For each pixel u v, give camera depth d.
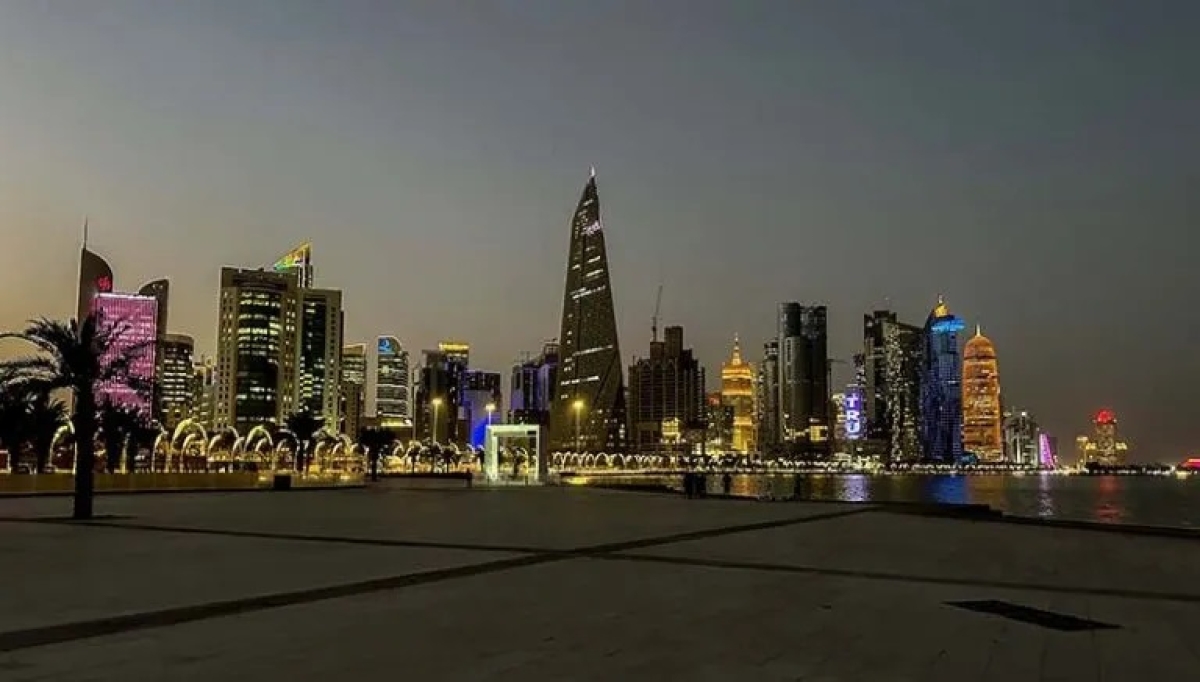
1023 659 12.29
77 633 13.41
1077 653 12.72
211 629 13.77
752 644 12.96
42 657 11.77
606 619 14.84
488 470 108.00
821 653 12.46
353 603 16.38
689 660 11.88
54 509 46.81
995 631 14.26
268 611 15.48
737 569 22.22
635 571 21.61
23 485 64.31
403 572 20.97
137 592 17.59
